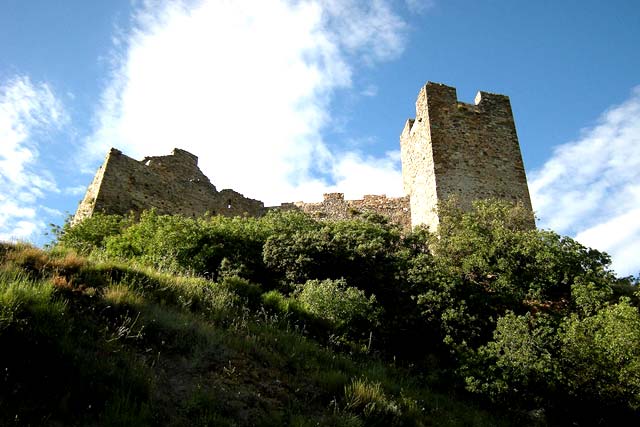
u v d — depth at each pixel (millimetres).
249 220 20453
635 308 12797
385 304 15711
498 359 12953
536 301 16062
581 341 12445
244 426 7828
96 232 19219
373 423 9102
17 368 7160
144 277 12000
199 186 28719
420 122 26031
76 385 7273
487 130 25062
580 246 16906
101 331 8828
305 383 9852
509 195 23516
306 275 16094
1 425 6133
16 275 9625
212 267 16641
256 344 10594
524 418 12047
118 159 24312
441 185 23062
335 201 30359
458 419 11008
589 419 12258
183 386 8383
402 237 19359
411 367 13547
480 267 16578
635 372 11648
